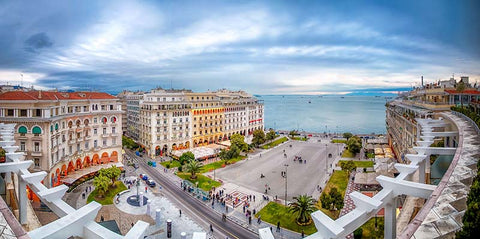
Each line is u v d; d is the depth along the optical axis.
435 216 16.38
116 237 17.58
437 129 55.09
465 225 13.22
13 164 30.53
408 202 33.09
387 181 22.44
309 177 76.88
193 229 48.22
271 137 127.19
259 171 82.94
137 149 107.88
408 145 69.88
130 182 69.69
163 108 103.31
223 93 151.88
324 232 17.30
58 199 23.59
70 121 71.19
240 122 139.12
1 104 59.41
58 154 64.62
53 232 17.11
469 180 20.47
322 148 118.75
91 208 20.00
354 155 102.31
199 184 70.62
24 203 31.28
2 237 14.46
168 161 94.50
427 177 35.56
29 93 63.34
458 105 60.53
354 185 69.12
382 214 46.75
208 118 120.38
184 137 110.25
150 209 55.62
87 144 77.94
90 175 72.00
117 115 84.81
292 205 51.22
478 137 31.03
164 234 46.22
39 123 58.59
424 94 81.06
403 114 77.12
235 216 53.31
